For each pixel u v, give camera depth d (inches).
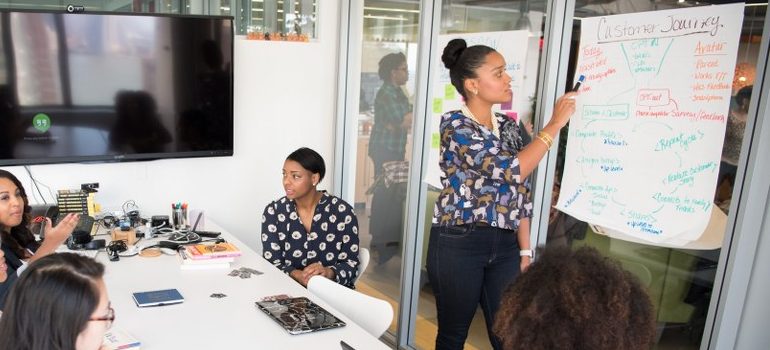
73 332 45.8
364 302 82.4
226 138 142.9
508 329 34.3
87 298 46.3
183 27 132.9
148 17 129.1
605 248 94.3
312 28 156.4
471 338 126.2
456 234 90.1
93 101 127.1
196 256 96.6
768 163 72.4
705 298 81.1
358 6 154.3
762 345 74.9
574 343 31.7
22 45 118.4
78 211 122.6
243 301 82.6
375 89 149.8
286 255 109.1
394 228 146.3
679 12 80.3
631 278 34.8
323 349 68.0
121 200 137.9
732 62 74.9
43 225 107.4
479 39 114.7
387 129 146.2
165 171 142.3
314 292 88.8
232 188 151.3
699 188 79.0
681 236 81.1
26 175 127.3
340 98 158.9
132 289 85.9
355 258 109.5
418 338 136.9
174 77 134.1
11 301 45.7
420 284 135.6
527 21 104.1
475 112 91.4
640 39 85.5
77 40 123.3
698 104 78.6
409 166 131.8
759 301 75.0
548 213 101.0
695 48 78.7
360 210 160.2
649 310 33.6
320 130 160.2
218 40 137.1
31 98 121.1
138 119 132.2
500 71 87.8
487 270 91.8
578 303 32.0
